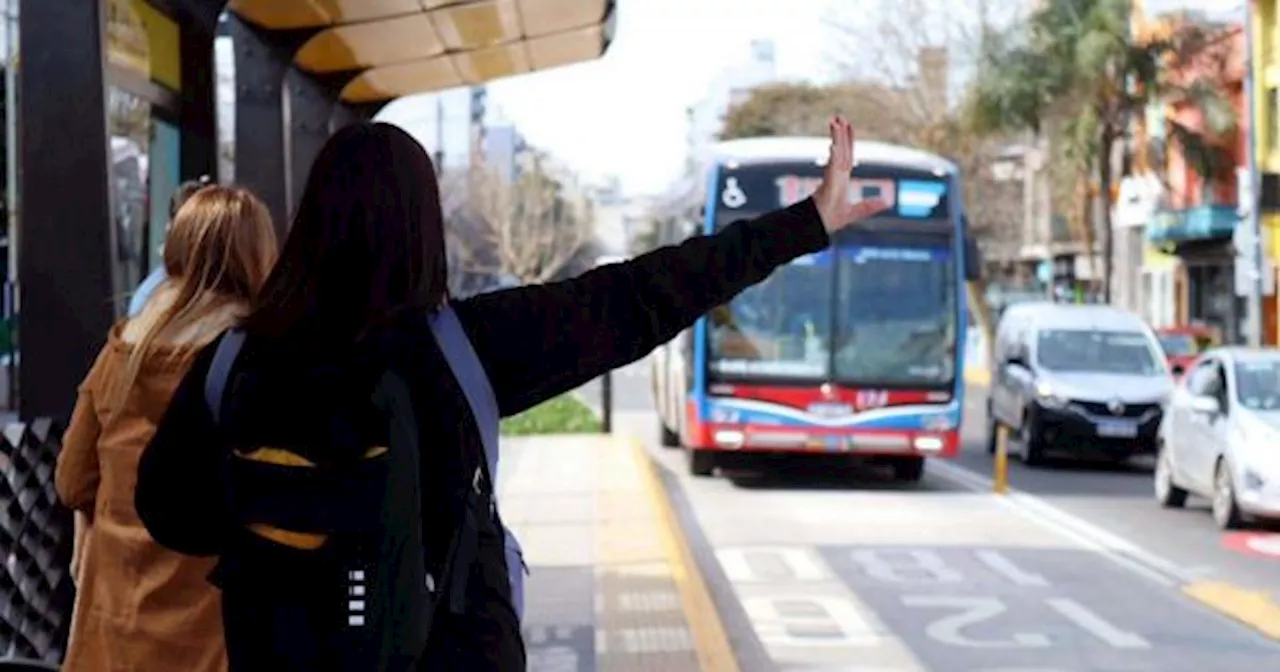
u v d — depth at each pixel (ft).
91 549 12.70
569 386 9.67
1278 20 149.59
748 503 62.28
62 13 24.26
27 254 24.27
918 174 66.13
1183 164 171.22
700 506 61.21
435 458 8.99
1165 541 52.54
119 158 30.45
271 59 44.21
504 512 52.65
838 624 37.40
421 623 8.68
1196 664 33.09
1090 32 158.10
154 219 33.47
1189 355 136.26
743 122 227.20
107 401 12.60
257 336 9.13
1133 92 161.07
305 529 8.58
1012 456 89.45
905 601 40.47
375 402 8.73
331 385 8.75
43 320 24.26
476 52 49.75
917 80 183.52
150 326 12.47
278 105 44.32
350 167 9.19
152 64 32.30
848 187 10.55
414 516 8.72
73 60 24.27
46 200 24.30
